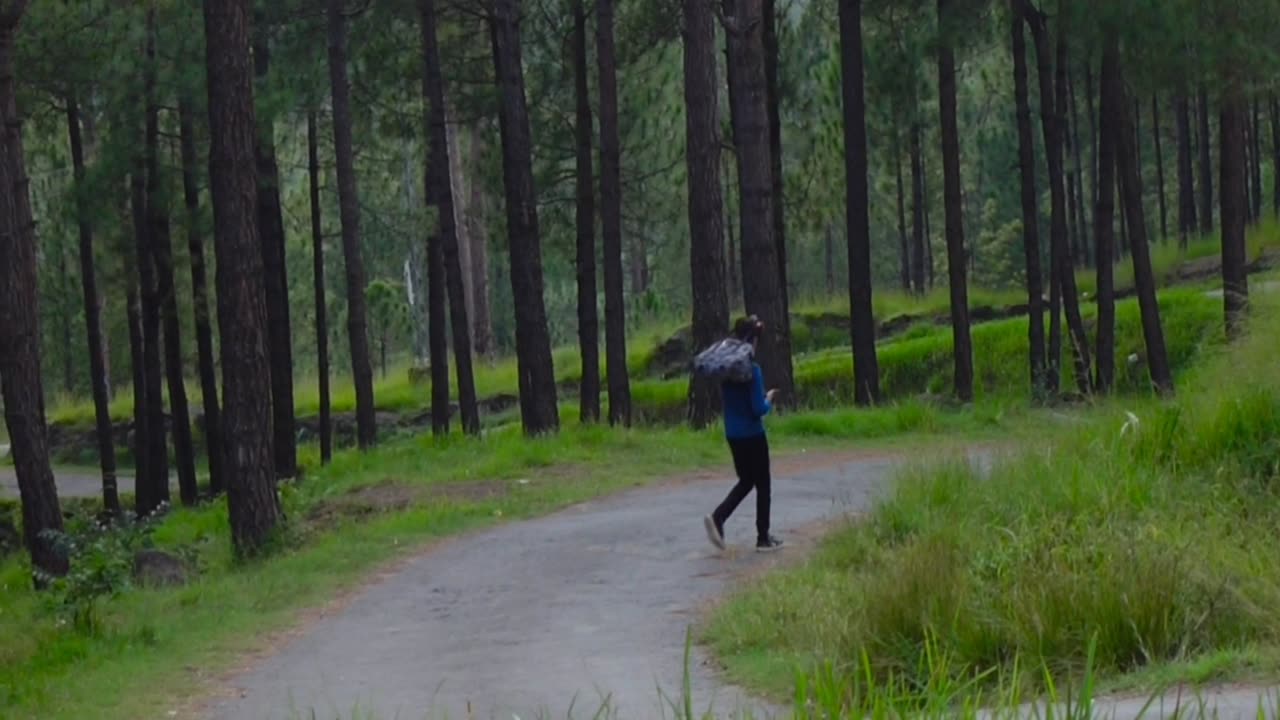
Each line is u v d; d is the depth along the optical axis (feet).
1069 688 22.17
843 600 34.22
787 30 112.98
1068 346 113.91
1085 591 29.66
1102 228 92.84
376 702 32.19
